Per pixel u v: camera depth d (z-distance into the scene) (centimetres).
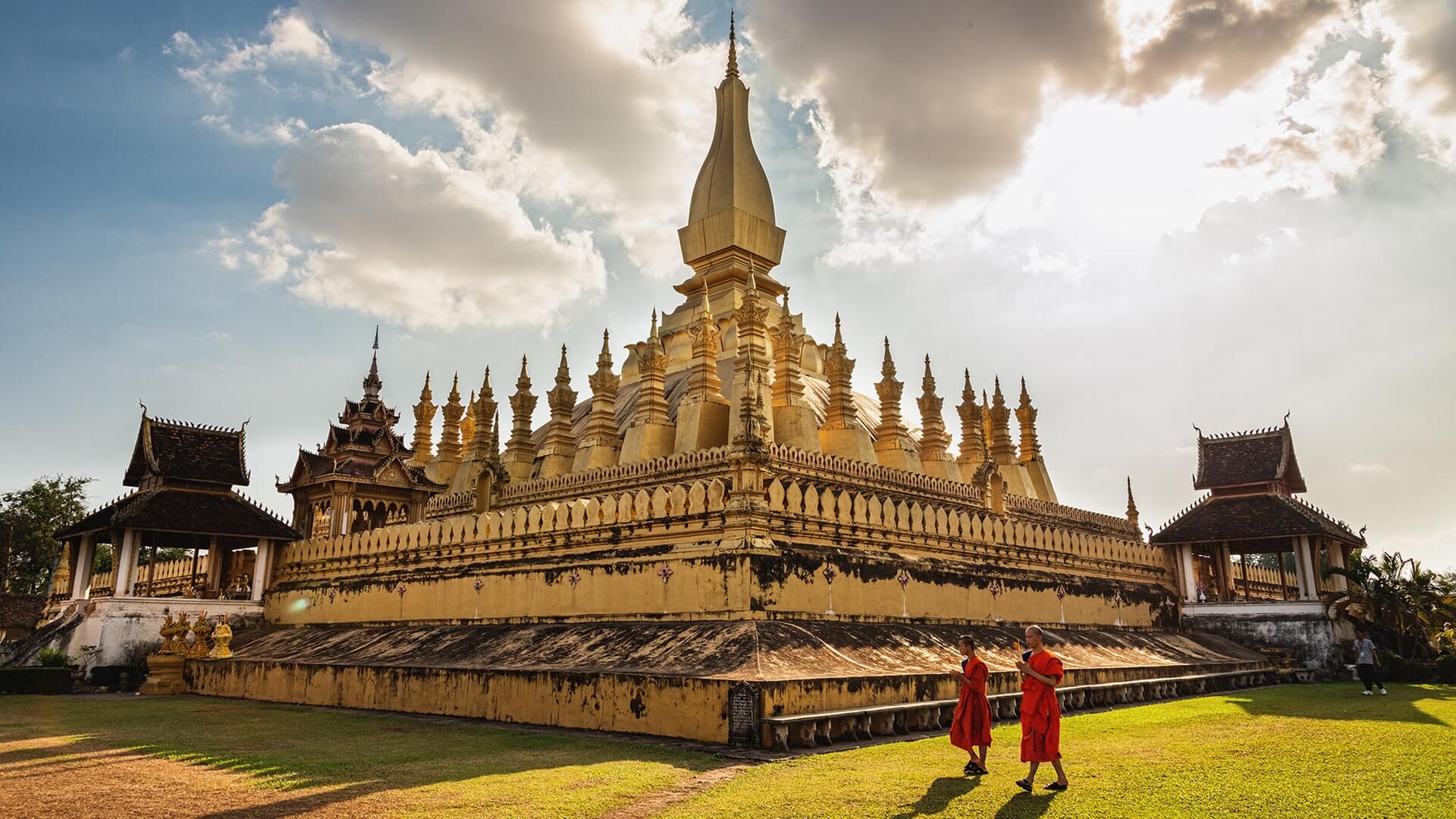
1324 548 3647
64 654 2903
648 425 3222
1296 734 1566
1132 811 975
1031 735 1102
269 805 1032
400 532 2886
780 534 2105
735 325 3878
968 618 2502
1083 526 4084
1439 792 1060
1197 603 3481
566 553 2386
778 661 1673
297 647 2695
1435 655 3262
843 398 3400
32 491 5494
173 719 1903
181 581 4191
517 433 3772
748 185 4303
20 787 1144
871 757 1363
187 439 3278
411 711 2005
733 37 4541
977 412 4016
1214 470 3709
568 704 1723
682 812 991
